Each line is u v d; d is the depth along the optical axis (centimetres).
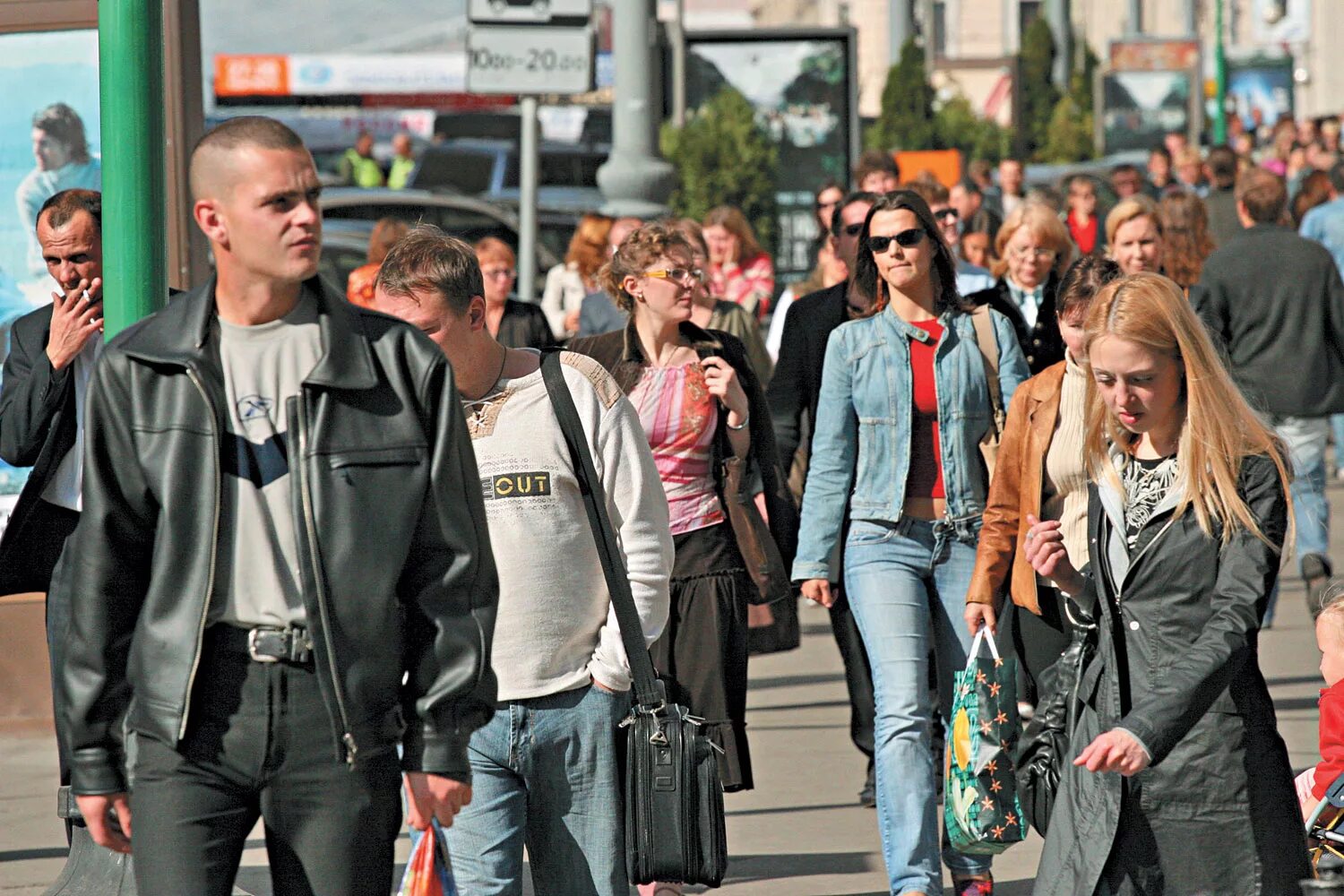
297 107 12494
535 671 1636
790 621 2352
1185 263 3684
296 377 1298
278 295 1300
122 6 1938
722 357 2309
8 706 3100
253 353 1302
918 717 2162
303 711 1281
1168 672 1496
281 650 1275
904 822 2130
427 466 1314
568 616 1652
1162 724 1463
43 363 2031
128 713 1312
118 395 1288
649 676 1662
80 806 1313
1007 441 2072
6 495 2861
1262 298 3784
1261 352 3809
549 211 7300
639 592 1677
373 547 1287
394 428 1308
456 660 1316
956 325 2247
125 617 1312
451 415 1325
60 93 2947
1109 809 1533
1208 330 1548
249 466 1288
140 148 1952
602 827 1656
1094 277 2020
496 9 3766
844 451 2277
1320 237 5494
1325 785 2055
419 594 1323
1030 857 2548
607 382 1695
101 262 2048
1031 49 18975
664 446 2252
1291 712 3225
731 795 2856
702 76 6981
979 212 4647
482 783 1644
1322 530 3869
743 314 3128
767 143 6888
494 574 1355
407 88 12619
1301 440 3816
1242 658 1487
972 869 2169
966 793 1891
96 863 2089
